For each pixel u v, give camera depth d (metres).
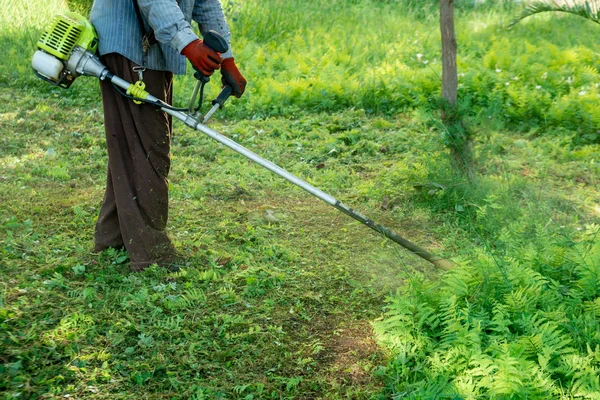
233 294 3.61
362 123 6.91
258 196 5.15
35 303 3.42
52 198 4.88
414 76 7.81
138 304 3.46
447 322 3.08
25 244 4.09
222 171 5.57
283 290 3.73
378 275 3.93
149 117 3.68
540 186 5.16
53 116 6.77
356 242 4.40
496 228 4.37
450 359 2.92
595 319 3.11
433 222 4.75
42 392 2.77
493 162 5.53
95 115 6.90
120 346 3.13
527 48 8.74
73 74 3.66
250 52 8.90
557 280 3.55
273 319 3.44
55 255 3.99
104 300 3.50
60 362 2.98
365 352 3.16
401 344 3.09
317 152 6.06
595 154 5.96
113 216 3.99
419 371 2.94
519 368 2.69
